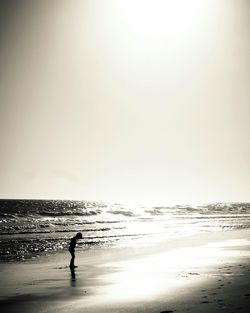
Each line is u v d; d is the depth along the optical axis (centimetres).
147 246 3438
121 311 1117
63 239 3988
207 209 14788
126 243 3728
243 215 10675
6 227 5459
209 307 1087
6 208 10588
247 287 1384
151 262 2394
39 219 7394
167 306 1137
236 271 1838
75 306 1246
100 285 1659
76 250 3206
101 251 3125
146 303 1205
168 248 3219
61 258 2738
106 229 5512
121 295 1378
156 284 1552
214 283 1492
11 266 2359
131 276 1877
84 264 2403
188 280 1617
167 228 5819
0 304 1321
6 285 1725
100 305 1236
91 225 6344
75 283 1733
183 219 8569
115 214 10312
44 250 3192
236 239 3888
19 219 7238
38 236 4278
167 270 2014
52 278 1897
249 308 1055
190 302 1164
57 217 8225
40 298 1416
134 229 5591
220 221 7694
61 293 1495
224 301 1153
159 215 10544
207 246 3259
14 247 3309
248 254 2639
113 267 2239
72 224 6462
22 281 1830
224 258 2438
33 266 2356
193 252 2853
